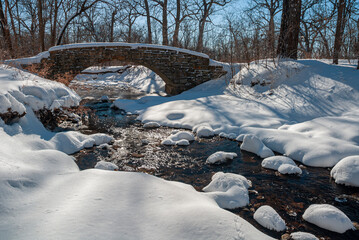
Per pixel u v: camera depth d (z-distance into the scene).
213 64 14.15
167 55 13.63
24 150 4.18
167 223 2.22
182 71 13.94
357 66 9.55
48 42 28.34
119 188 2.79
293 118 7.75
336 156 5.04
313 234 3.00
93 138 6.21
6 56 9.95
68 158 3.97
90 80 21.92
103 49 13.19
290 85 9.91
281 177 4.58
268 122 7.37
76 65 13.09
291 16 12.40
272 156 5.21
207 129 7.06
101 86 18.88
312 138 5.85
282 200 3.79
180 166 5.05
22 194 2.53
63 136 5.67
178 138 6.61
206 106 9.17
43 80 7.71
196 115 8.34
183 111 8.88
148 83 18.44
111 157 5.43
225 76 13.56
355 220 3.30
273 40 12.59
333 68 9.84
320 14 19.88
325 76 9.42
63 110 7.39
